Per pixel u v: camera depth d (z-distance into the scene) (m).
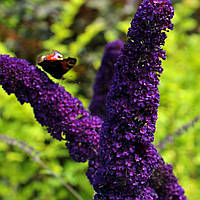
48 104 4.53
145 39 3.78
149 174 4.01
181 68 9.95
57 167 9.01
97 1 12.04
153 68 3.88
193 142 9.18
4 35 10.03
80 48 10.66
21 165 9.34
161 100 9.45
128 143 3.96
